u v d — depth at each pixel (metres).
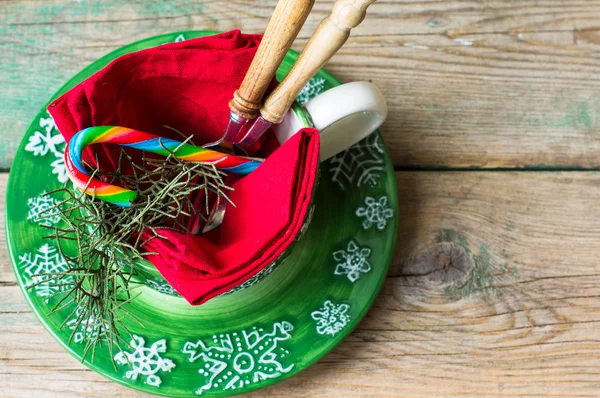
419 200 0.66
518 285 0.66
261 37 0.54
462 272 0.65
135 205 0.53
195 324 0.60
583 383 0.65
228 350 0.60
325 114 0.54
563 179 0.67
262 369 0.60
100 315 0.54
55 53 0.67
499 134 0.67
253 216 0.53
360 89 0.54
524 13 0.69
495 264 0.66
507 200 0.67
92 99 0.52
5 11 0.67
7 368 0.64
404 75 0.68
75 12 0.67
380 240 0.62
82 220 0.52
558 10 0.69
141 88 0.53
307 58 0.51
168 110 0.55
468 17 0.69
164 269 0.52
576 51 0.69
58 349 0.64
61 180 0.61
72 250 0.60
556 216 0.67
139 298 0.60
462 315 0.65
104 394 0.64
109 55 0.62
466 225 0.66
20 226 0.60
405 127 0.67
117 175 0.53
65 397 0.64
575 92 0.68
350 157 0.62
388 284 0.65
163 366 0.60
